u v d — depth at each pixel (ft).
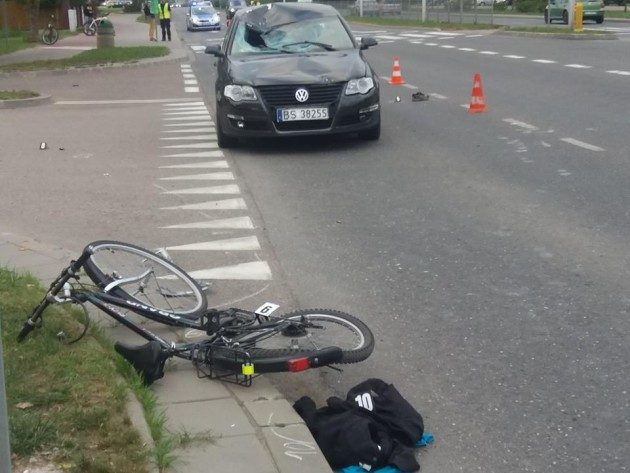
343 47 44.16
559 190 32.19
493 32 135.64
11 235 27.48
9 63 96.02
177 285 19.83
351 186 34.27
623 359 18.01
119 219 30.17
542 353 18.40
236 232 28.14
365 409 14.66
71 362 16.15
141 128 51.67
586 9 146.41
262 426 14.38
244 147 43.52
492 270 23.68
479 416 15.93
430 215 29.53
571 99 55.72
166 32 140.67
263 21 45.19
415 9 186.91
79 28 183.52
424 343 19.12
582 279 22.70
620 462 14.34
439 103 56.90
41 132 50.96
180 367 16.83
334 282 23.20
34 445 13.20
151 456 13.08
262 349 16.31
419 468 14.19
